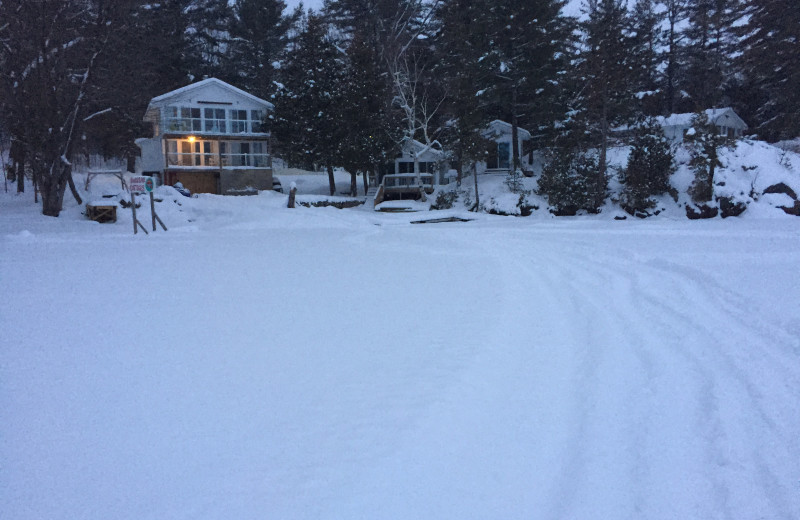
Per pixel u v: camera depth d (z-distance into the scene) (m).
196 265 13.12
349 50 41.84
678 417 4.54
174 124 42.31
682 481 3.65
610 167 35.19
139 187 21.91
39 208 30.41
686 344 6.27
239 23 61.06
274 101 42.94
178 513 3.24
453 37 42.06
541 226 23.55
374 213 35.84
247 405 4.77
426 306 8.59
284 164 65.12
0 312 8.13
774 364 5.44
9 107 27.02
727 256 11.73
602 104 33.75
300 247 17.14
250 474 3.66
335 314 8.11
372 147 41.47
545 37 40.53
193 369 5.69
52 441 4.09
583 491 3.57
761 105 51.06
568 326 7.35
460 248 16.28
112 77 29.56
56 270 12.14
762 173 28.89
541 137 44.12
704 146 30.08
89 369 5.66
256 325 7.48
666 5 57.53
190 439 4.14
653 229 19.86
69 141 28.88
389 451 3.98
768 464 3.79
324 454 3.93
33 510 3.24
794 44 41.41
